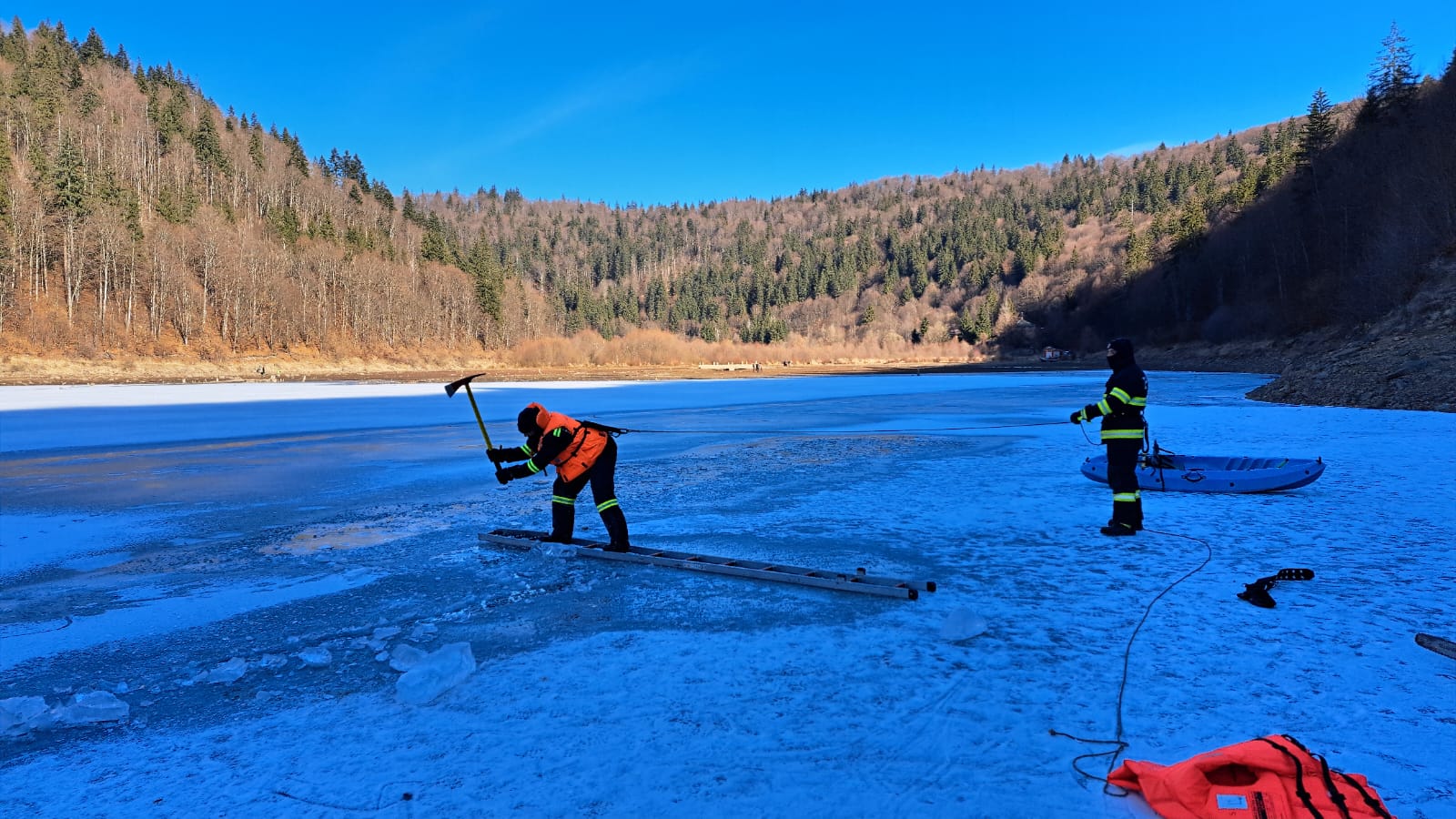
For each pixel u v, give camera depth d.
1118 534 6.72
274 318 88.56
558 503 6.48
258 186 128.00
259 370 69.81
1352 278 50.91
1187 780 2.50
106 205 87.38
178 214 99.56
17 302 71.06
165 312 80.50
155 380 56.62
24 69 118.62
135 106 137.12
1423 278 42.00
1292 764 2.53
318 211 136.12
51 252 80.44
